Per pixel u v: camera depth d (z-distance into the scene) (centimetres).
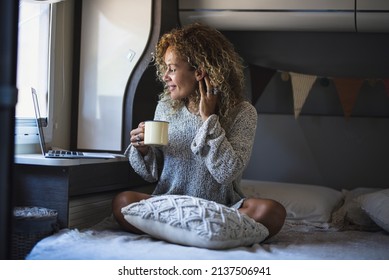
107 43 284
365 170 334
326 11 307
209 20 317
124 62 281
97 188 242
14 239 204
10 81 133
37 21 268
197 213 192
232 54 239
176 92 233
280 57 340
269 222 215
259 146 346
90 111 287
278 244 213
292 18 311
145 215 198
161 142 216
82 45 288
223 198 232
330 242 220
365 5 302
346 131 336
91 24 287
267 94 344
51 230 208
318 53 337
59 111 280
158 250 183
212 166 217
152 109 302
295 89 331
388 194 258
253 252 190
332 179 338
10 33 133
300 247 204
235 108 233
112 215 239
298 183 341
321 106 339
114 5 284
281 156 343
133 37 280
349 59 334
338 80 329
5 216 134
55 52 276
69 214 223
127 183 269
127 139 281
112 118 283
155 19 280
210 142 216
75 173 224
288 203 286
